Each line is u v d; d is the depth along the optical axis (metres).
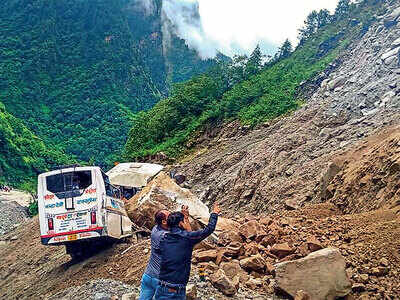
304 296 6.97
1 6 190.00
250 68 60.75
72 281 11.41
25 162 109.06
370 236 8.70
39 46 176.38
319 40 67.31
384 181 12.83
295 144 27.05
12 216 54.28
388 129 19.56
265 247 9.16
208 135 46.19
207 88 53.66
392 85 27.23
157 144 51.09
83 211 12.15
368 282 7.37
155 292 5.97
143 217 13.13
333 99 31.48
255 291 7.66
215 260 8.70
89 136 151.62
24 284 14.75
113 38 192.12
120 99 173.25
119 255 11.73
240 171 27.72
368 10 68.62
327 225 10.09
